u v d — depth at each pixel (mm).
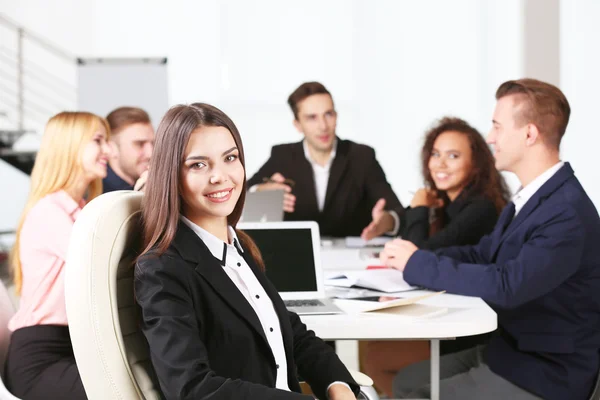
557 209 2301
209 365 1487
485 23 7562
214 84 7906
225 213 1554
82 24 8062
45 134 2402
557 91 2504
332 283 2564
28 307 2150
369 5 7711
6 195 8375
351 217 4762
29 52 8141
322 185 4809
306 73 7812
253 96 7855
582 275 2303
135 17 8000
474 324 2000
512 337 2365
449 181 3709
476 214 3594
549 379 2238
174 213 1491
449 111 7703
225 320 1494
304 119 4680
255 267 1706
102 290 1432
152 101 7137
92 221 1460
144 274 1439
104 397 1439
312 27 7777
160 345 1386
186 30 7922
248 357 1508
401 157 7801
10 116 8219
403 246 2486
